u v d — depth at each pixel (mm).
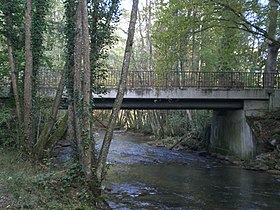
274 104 24609
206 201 12898
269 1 20766
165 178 17531
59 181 11242
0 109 18609
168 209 11664
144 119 50344
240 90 24500
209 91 24312
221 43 26828
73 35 13984
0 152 15672
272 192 14547
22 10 18344
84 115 11734
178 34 20047
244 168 21312
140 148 31641
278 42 20703
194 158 26031
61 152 20891
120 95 11930
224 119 27781
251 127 23391
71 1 14148
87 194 10781
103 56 14445
